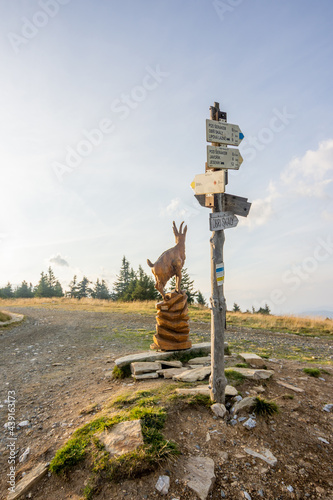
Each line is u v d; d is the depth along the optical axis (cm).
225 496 293
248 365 620
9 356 894
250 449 353
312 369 612
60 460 335
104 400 494
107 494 291
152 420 376
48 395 564
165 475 307
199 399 435
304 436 384
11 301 3009
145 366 596
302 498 296
